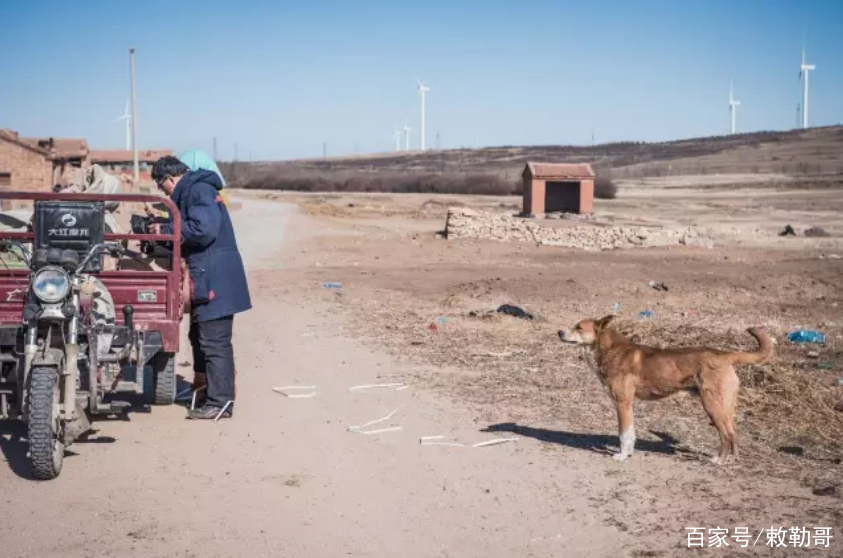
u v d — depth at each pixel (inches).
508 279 886.4
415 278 937.5
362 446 325.7
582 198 1849.2
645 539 239.5
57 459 283.7
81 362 303.7
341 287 841.5
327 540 239.0
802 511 259.6
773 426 356.2
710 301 800.3
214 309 357.4
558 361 482.3
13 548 228.8
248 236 1453.0
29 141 1909.4
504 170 6707.7
